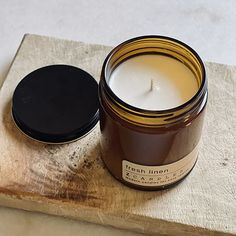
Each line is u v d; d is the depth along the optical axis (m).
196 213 0.28
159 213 0.28
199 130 0.26
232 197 0.28
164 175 0.27
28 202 0.29
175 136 0.25
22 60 0.34
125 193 0.28
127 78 0.26
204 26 0.39
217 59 0.37
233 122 0.31
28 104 0.31
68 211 0.29
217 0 0.40
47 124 0.30
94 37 0.38
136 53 0.27
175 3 0.40
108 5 0.40
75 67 0.32
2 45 0.38
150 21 0.39
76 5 0.40
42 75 0.32
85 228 0.30
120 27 0.39
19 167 0.29
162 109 0.25
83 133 0.30
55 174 0.29
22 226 0.30
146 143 0.25
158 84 0.26
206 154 0.30
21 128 0.31
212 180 0.29
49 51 0.34
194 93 0.26
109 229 0.30
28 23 0.39
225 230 0.27
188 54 0.26
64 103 0.31
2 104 0.32
